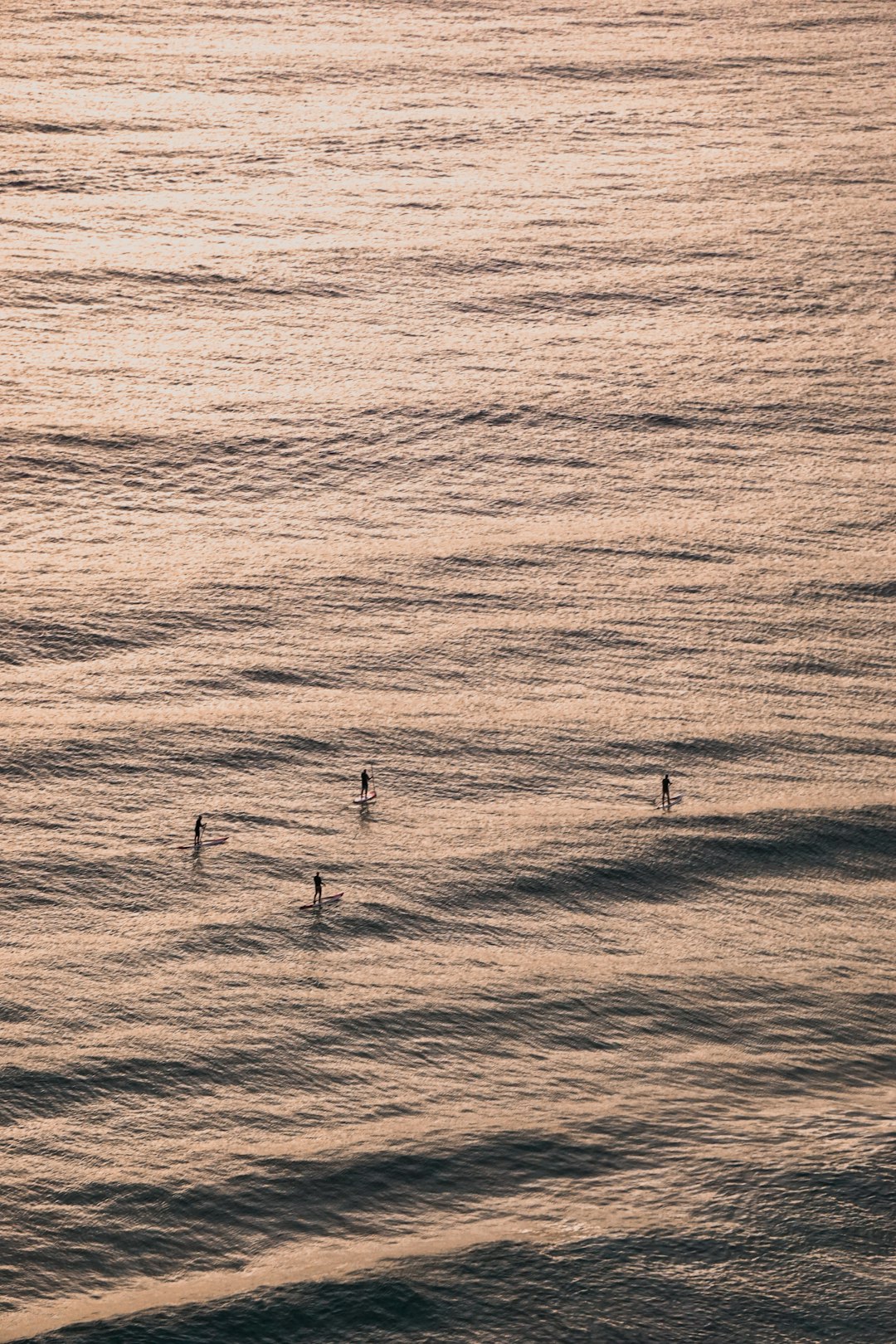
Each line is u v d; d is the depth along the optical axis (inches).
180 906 4237.2
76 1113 3297.2
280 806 4840.1
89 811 4771.2
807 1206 2817.4
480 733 5339.6
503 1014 3740.2
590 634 6102.4
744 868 4539.9
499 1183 2997.0
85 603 6259.8
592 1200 2901.1
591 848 4606.3
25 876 4375.0
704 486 7475.4
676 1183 2940.5
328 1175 3046.3
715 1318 2507.4
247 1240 2854.3
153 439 7864.2
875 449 7854.3
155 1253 2824.8
